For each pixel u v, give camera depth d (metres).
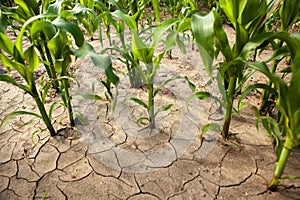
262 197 1.25
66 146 1.59
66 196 1.29
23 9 1.59
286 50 1.12
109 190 1.32
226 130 1.57
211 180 1.35
